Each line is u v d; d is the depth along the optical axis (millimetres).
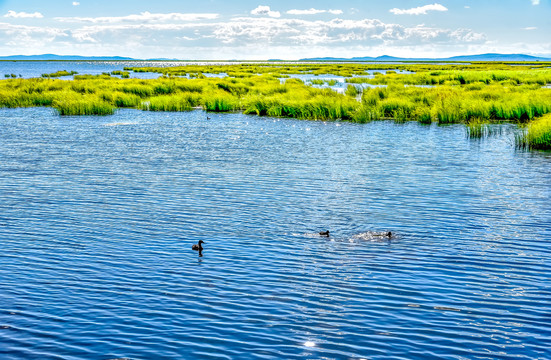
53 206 15969
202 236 13188
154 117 40594
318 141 28672
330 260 11547
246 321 8812
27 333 8414
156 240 12898
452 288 10109
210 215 15016
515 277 10625
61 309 9219
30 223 14266
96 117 40500
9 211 15414
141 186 18469
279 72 113000
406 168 21469
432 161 22922
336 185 18562
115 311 9148
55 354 7828
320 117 39281
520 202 16281
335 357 7766
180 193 17500
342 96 43312
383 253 11977
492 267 11148
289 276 10672
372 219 14602
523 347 8023
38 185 18656
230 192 17594
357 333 8438
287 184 18734
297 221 14438
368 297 9719
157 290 10016
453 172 20672
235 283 10328
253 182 19031
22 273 10805
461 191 17672
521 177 19703
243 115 42125
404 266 11203
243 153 25047
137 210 15539
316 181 19172
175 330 8516
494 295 9797
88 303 9453
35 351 7902
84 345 8078
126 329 8539
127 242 12742
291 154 24734
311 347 8023
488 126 33281
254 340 8219
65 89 54031
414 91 46281
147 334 8391
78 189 18062
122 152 25375
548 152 24984
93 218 14734
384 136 30359
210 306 9344
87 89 53844
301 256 11789
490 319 8883
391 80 71625
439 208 15656
